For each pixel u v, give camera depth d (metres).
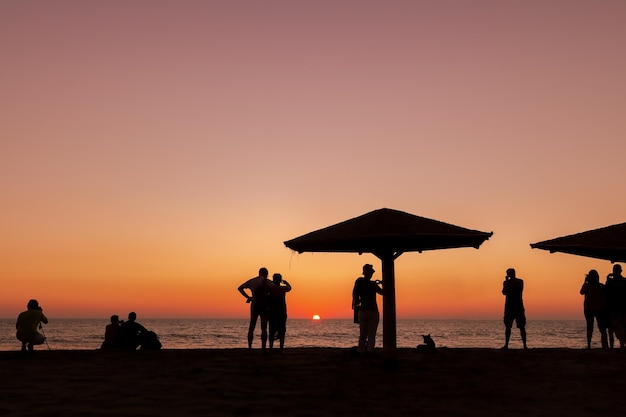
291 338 92.44
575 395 8.60
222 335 104.56
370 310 13.55
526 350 15.71
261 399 8.25
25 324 15.62
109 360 13.05
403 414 7.30
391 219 10.99
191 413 7.32
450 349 16.44
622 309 15.52
